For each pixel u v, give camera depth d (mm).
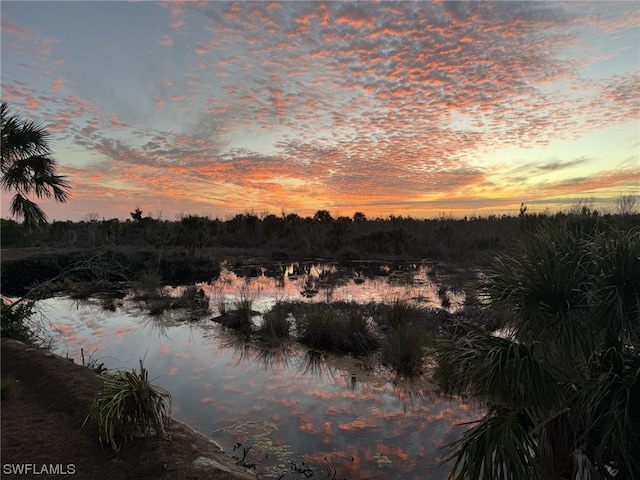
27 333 8992
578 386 3379
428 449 4977
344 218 39719
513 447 2834
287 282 18953
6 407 5195
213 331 10547
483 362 3250
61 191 9344
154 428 4613
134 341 9734
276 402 6359
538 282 3330
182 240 32594
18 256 21562
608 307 3154
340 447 5012
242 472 4152
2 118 8609
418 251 29750
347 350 8836
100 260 14281
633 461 2951
